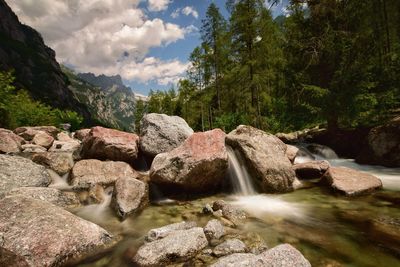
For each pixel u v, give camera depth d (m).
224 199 8.41
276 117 24.64
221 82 29.48
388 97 14.57
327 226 5.98
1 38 123.06
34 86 111.81
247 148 9.53
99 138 10.64
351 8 15.78
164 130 11.41
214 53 32.72
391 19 21.08
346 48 15.17
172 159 8.45
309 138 19.61
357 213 6.75
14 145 12.83
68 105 125.06
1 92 20.33
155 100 60.19
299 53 17.36
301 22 17.34
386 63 15.32
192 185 8.52
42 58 139.25
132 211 6.96
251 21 23.17
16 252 4.22
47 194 7.18
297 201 7.98
